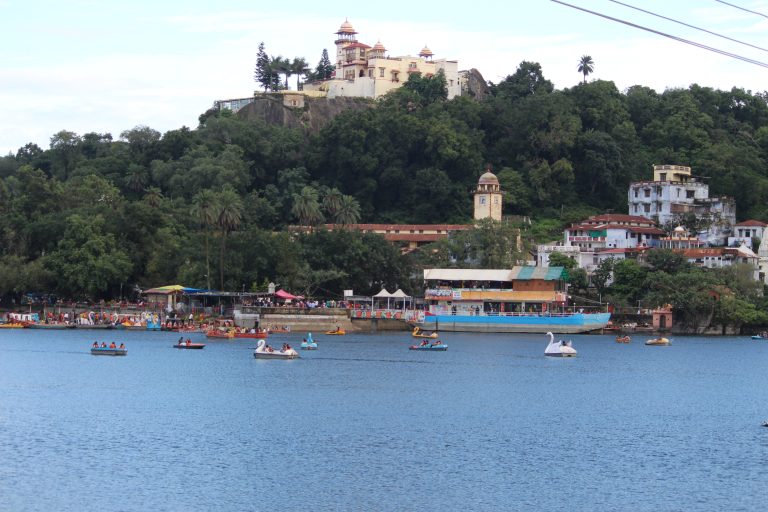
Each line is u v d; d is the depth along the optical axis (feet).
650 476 283.18
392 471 284.61
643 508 253.03
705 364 563.89
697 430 351.25
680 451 315.17
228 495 258.98
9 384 437.17
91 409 373.61
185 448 308.60
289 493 261.44
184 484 268.62
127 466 285.64
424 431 339.98
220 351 581.94
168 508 247.70
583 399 417.90
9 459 291.99
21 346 603.67
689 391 450.71
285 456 300.20
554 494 263.90
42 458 293.64
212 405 384.47
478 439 328.49
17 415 360.28
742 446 323.78
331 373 483.10
